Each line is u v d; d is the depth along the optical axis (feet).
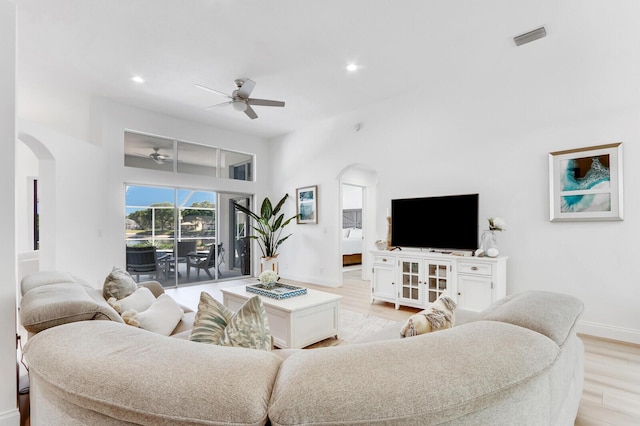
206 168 19.79
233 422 2.15
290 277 21.04
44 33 10.15
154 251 17.69
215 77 13.26
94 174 14.93
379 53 11.42
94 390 2.42
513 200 11.92
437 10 9.09
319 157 19.26
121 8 8.95
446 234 13.11
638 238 9.54
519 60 11.78
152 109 16.90
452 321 5.37
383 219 15.88
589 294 10.34
